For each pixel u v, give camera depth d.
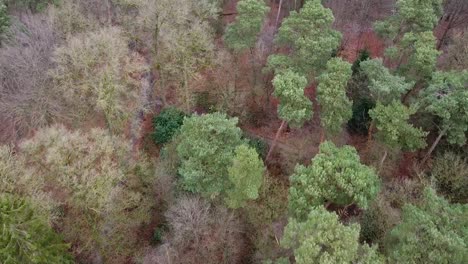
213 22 48.84
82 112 36.75
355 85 41.22
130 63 40.00
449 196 34.88
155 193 34.94
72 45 33.97
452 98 32.25
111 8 42.84
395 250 24.42
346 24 48.97
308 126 42.78
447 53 43.19
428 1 39.06
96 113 38.00
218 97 44.03
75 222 30.42
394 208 32.91
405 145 35.38
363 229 30.55
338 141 40.75
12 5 44.81
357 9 50.12
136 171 34.41
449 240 22.55
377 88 33.72
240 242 32.91
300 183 27.44
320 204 26.67
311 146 41.06
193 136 31.08
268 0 54.78
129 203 32.12
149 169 35.62
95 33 36.38
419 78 38.38
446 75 34.44
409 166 39.34
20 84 35.41
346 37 48.59
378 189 28.44
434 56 35.88
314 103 43.19
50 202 28.34
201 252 31.36
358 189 26.02
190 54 40.44
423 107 35.88
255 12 37.34
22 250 22.47
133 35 40.84
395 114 32.34
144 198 34.06
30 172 27.67
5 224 21.64
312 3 36.00
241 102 43.44
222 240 31.67
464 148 37.12
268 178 36.06
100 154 29.78
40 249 23.42
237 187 28.95
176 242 31.75
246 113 44.03
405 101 39.97
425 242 23.53
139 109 40.34
